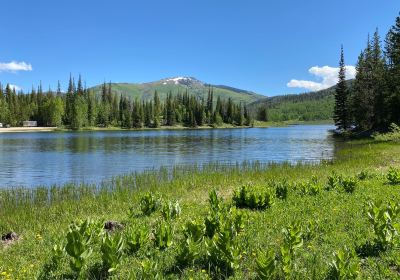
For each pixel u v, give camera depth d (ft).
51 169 104.06
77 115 439.63
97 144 206.18
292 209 35.04
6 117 469.98
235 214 27.14
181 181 61.72
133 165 110.22
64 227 33.88
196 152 153.38
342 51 262.47
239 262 21.80
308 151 151.94
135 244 24.29
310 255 22.33
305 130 447.01
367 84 224.12
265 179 62.85
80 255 20.31
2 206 47.70
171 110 524.11
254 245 24.35
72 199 51.08
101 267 21.65
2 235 33.73
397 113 187.52
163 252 23.90
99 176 89.76
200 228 23.95
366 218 29.99
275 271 19.54
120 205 44.45
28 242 29.32
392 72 192.75
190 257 21.56
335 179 46.14
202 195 49.32
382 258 21.65
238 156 135.54
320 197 40.11
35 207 46.19
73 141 234.79
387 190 42.50
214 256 21.44
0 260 25.00
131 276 18.85
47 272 21.74
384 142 141.59
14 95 513.86
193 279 19.71
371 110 218.18
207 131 419.13
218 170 79.15
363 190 43.34
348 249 22.72
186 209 38.11
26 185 78.64
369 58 226.99
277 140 239.09
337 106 267.18
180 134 338.34
